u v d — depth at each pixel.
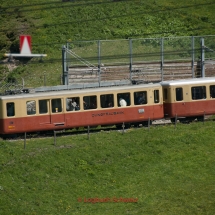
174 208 82.88
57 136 102.81
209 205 83.44
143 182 89.56
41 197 82.69
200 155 97.50
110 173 90.88
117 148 96.62
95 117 104.50
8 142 94.88
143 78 127.94
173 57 131.50
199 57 132.12
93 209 82.50
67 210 81.44
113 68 126.88
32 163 88.81
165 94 111.19
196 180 90.69
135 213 81.69
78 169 90.31
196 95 111.56
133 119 106.62
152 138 100.56
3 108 99.81
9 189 82.56
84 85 107.94
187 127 106.44
